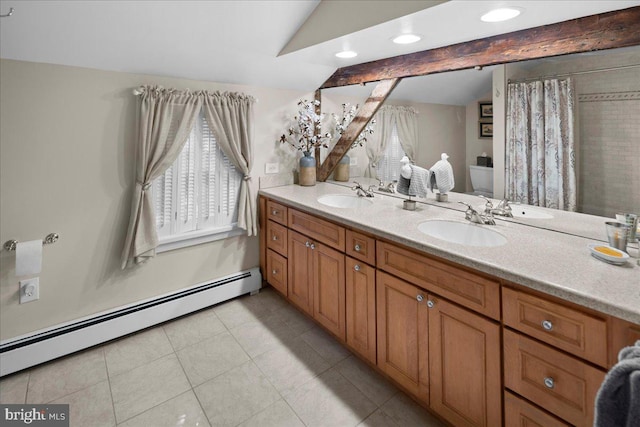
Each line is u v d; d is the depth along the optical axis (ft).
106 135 6.91
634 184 4.52
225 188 8.75
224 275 9.05
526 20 5.05
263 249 9.48
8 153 5.96
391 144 8.02
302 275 7.84
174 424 5.17
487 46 5.97
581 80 4.90
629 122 4.50
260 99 9.10
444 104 6.76
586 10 4.59
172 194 7.89
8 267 6.15
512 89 5.71
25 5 4.98
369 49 6.97
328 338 7.46
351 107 9.02
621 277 3.62
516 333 3.92
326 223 6.93
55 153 6.40
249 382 6.07
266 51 7.49
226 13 6.14
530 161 5.57
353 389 5.91
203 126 8.18
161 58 6.87
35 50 5.82
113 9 5.47
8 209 6.04
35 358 6.30
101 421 5.22
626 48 4.47
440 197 7.09
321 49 7.00
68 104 6.44
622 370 2.27
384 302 5.68
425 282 4.96
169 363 6.58
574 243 4.81
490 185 6.16
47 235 6.47
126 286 7.50
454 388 4.66
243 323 8.04
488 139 6.11
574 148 5.06
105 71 6.77
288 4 6.33
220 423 5.19
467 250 4.52
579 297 3.30
